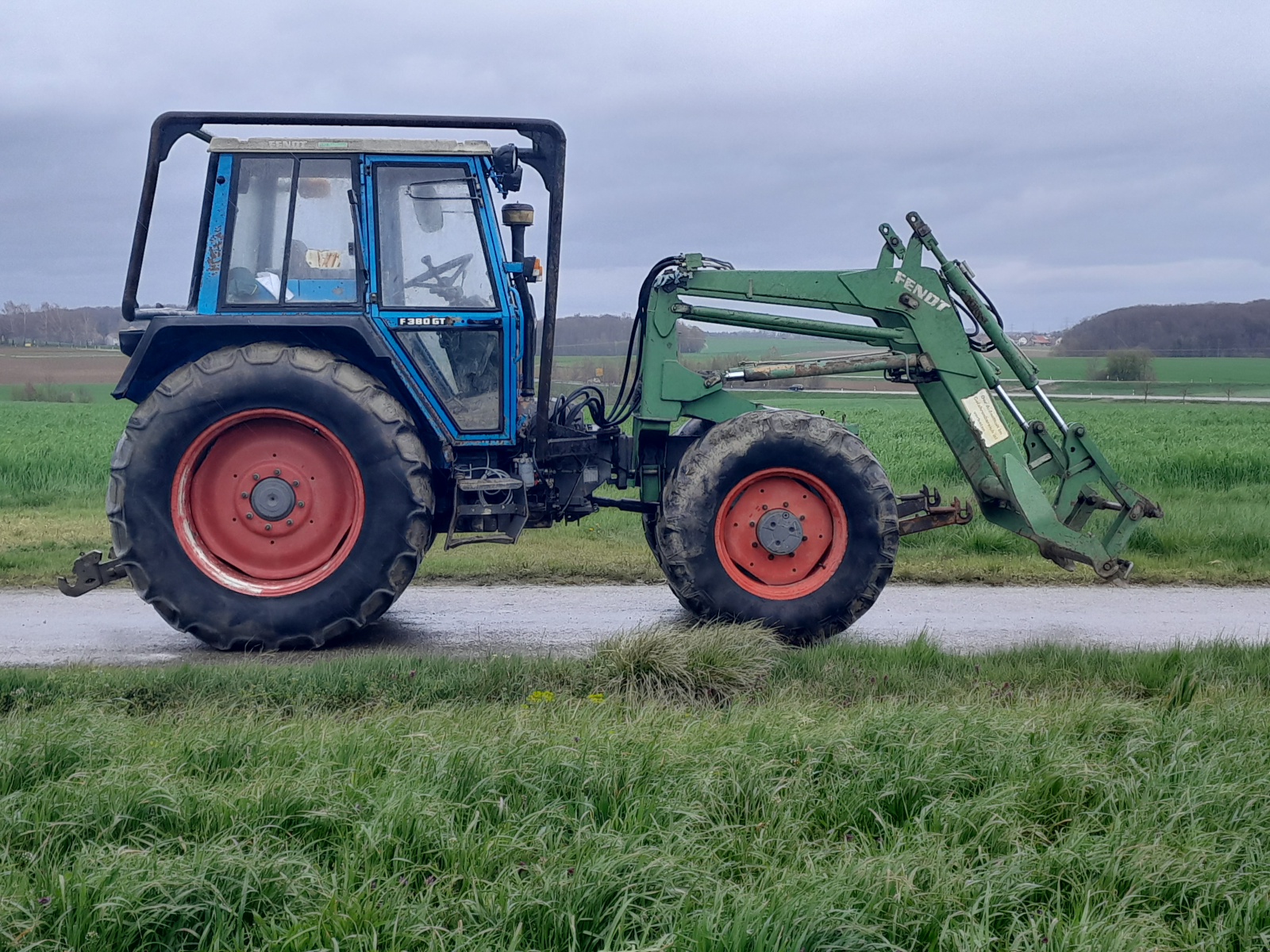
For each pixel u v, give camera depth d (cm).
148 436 643
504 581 858
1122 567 686
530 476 694
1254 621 753
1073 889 333
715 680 549
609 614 749
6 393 5478
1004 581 886
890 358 712
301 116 656
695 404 717
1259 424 3114
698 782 378
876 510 680
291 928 295
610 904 309
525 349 739
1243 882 338
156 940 296
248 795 360
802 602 680
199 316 655
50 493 1326
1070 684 570
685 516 676
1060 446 718
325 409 646
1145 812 374
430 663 573
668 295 711
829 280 711
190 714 489
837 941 293
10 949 285
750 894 311
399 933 295
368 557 652
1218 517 1084
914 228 708
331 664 573
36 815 349
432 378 679
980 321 706
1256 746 431
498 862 333
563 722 450
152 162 652
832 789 388
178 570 645
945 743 412
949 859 340
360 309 666
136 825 350
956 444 732
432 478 703
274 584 661
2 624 712
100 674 554
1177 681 550
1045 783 391
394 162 665
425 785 372
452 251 675
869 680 564
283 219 664
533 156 696
